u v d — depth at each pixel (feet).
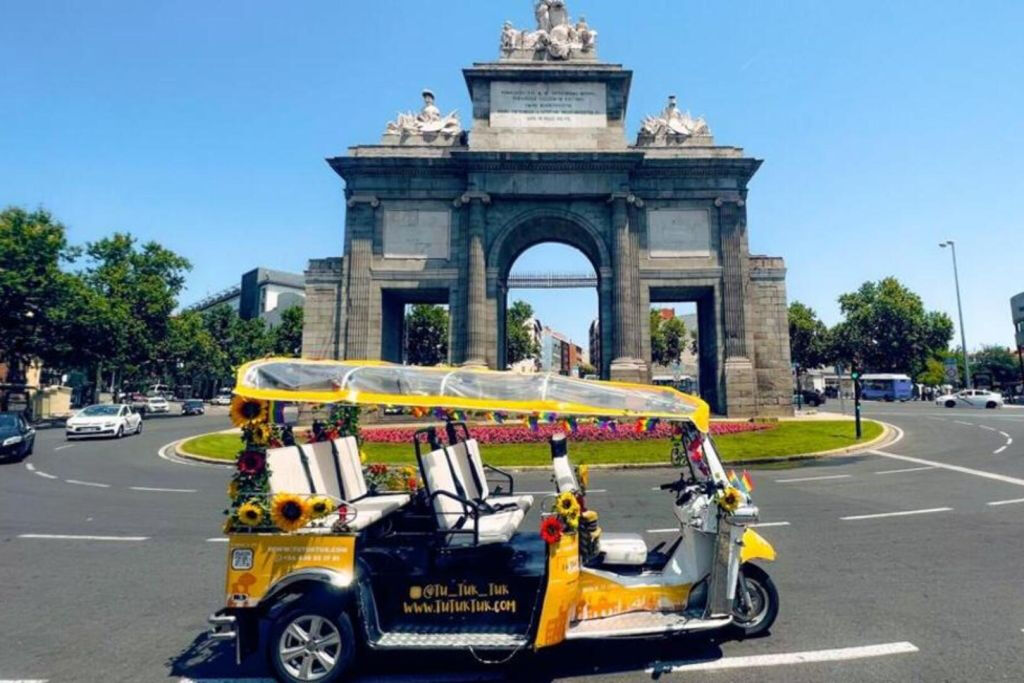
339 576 18.40
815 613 23.38
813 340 309.42
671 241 124.47
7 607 25.63
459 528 20.65
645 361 120.16
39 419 189.47
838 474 60.34
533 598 19.72
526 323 370.12
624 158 120.06
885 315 291.79
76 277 160.56
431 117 129.39
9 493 54.80
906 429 102.78
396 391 20.18
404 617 19.80
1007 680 17.72
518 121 124.36
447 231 125.49
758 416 121.29
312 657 18.34
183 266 209.77
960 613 23.17
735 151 126.31
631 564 22.25
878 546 33.17
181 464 76.84
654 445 78.74
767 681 17.89
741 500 20.26
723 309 122.72
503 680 18.48
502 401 20.52
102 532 39.40
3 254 144.66
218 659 20.56
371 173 126.21
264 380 19.99
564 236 132.98
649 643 21.01
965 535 35.22
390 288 124.47
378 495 25.09
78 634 22.67
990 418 126.11
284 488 20.48
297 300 440.86
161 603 26.11
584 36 127.85
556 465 21.70
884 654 19.61
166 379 374.84
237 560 18.95
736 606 21.56
